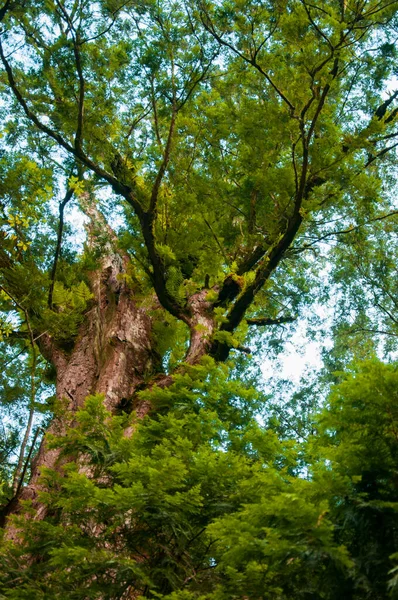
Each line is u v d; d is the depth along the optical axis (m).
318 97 10.08
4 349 12.75
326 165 10.54
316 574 4.41
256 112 10.63
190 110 11.68
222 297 10.89
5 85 12.13
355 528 4.41
